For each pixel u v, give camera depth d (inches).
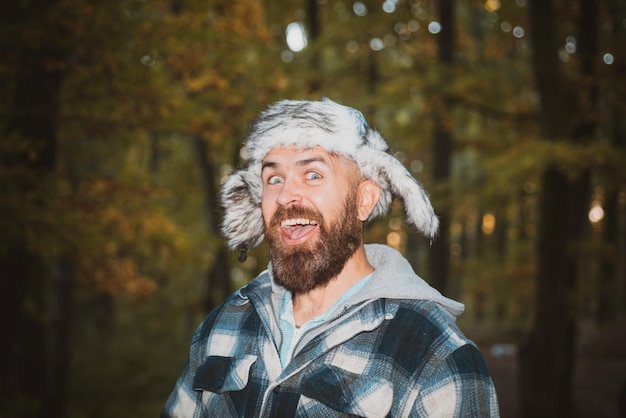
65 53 181.9
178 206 515.8
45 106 182.5
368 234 341.1
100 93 185.0
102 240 189.9
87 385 418.9
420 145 466.6
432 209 49.9
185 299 628.1
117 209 207.6
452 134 407.2
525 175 271.0
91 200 192.5
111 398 398.0
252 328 52.0
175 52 189.0
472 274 523.8
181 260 242.1
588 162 246.1
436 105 327.0
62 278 320.2
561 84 273.7
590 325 678.5
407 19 412.8
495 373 448.1
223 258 433.1
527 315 722.2
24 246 183.8
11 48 170.4
